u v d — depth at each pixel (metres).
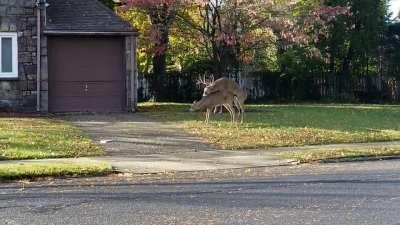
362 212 8.23
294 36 25.70
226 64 25.59
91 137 16.64
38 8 23.17
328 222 7.66
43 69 23.41
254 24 25.05
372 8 36.12
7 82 23.12
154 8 25.45
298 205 8.70
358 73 37.03
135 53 24.50
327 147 15.74
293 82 35.38
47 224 7.56
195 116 22.39
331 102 34.94
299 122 20.73
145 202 8.95
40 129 17.62
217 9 24.59
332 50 36.25
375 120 22.22
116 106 24.48
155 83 33.28
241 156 14.22
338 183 10.65
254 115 23.00
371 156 14.47
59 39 23.81
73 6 24.47
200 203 8.86
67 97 23.98
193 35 25.81
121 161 13.29
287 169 12.60
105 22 24.02
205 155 14.29
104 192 9.82
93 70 24.23
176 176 11.65
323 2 31.84
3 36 23.05
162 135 17.25
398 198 9.20
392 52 37.47
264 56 30.31
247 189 10.06
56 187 10.35
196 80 32.91
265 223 7.62
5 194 9.66
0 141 15.09
